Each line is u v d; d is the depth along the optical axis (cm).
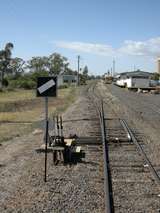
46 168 1247
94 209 915
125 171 1280
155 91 8062
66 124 2588
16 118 3127
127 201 973
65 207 929
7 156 1552
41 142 1844
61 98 5788
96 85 13538
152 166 1327
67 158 1403
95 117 3019
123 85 10469
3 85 9962
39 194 1028
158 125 2619
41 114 3450
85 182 1148
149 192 1045
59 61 17288
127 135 2044
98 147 1722
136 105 4425
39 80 1258
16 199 988
